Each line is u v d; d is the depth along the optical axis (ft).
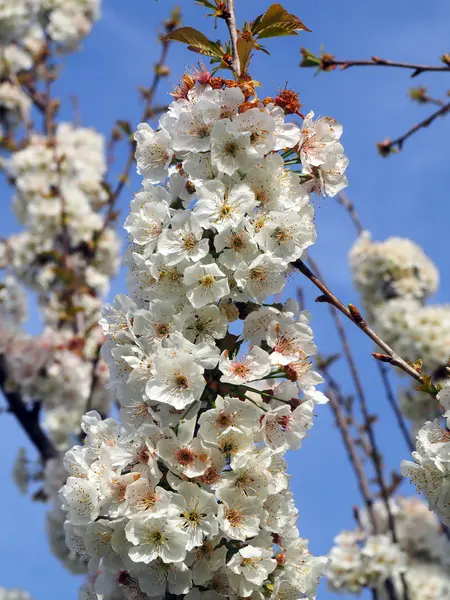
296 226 1.69
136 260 1.72
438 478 1.83
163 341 1.66
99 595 1.68
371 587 4.05
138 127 1.82
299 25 1.92
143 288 1.74
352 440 3.81
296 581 1.69
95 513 1.62
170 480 1.60
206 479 1.61
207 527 1.56
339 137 1.83
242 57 1.86
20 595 4.03
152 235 1.73
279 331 1.72
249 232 1.67
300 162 1.82
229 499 1.61
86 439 1.74
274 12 1.90
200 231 1.66
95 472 1.67
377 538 3.98
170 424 1.64
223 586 1.63
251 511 1.61
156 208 1.74
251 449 1.62
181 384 1.63
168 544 1.57
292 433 1.69
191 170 1.72
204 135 1.73
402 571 3.93
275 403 1.73
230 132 1.70
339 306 1.84
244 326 1.71
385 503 3.89
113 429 1.72
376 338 1.85
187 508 1.58
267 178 1.71
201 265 1.64
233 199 1.67
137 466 1.63
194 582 1.59
